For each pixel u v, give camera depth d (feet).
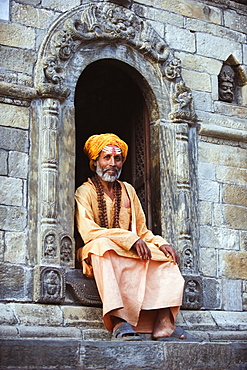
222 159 29.01
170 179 27.55
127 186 26.73
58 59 25.94
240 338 26.27
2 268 23.61
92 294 24.54
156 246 25.32
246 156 29.68
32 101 25.40
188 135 28.30
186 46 29.27
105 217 25.94
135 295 23.77
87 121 33.35
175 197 27.50
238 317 27.63
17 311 23.18
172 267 24.64
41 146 25.17
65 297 24.25
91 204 25.91
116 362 21.07
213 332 25.98
